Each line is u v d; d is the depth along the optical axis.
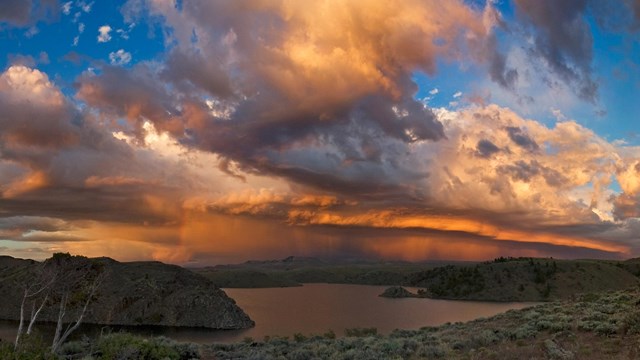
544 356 21.91
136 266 165.38
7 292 130.12
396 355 26.31
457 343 27.88
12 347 23.27
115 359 26.27
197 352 31.88
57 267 31.27
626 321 24.92
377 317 152.38
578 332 26.30
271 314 167.25
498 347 25.28
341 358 27.47
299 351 31.86
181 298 140.50
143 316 131.88
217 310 136.25
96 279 32.50
